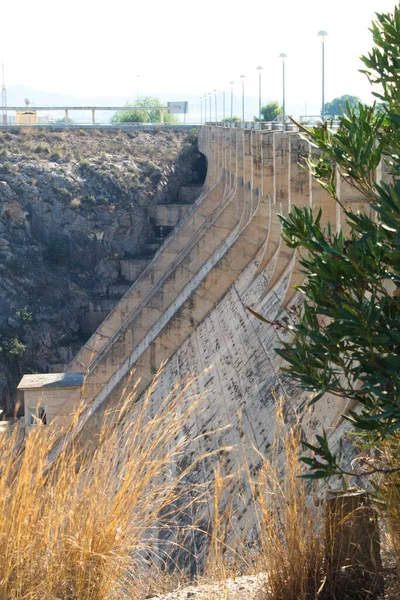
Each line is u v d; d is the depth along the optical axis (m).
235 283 53.53
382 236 10.05
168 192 121.81
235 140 69.62
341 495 10.80
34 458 9.59
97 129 138.38
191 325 54.50
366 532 10.70
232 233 62.69
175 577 12.62
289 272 40.06
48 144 127.88
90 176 119.62
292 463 10.82
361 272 9.78
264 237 53.22
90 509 9.55
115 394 52.16
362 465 13.07
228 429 33.00
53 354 106.06
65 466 9.80
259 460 26.64
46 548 9.38
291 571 10.44
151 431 10.06
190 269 63.41
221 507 25.30
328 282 9.98
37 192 114.69
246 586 11.10
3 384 102.38
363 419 9.78
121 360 60.28
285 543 10.65
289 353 10.27
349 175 11.42
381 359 9.58
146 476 9.77
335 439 20.66
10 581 9.12
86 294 111.81
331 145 11.84
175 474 33.25
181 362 51.66
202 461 32.25
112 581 9.47
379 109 11.38
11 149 123.88
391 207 9.22
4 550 9.16
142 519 9.92
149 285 76.88
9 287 107.75
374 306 9.44
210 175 100.31
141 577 11.11
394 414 9.20
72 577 9.34
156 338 54.31
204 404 38.84
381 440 10.41
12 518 9.24
